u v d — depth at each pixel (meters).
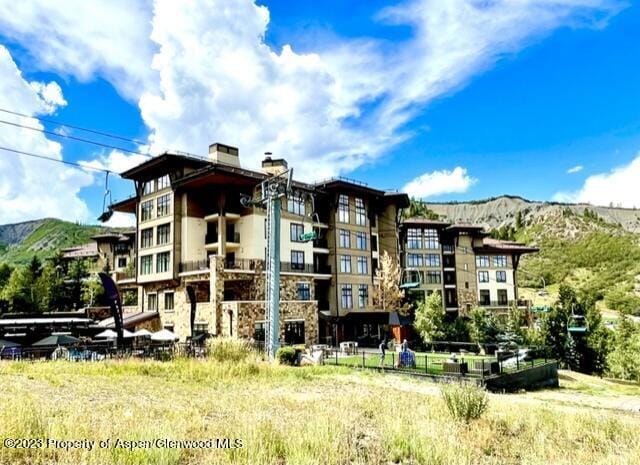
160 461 7.74
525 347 39.75
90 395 14.00
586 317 45.41
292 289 44.34
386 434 10.38
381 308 53.25
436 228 69.50
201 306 39.78
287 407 13.27
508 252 75.81
